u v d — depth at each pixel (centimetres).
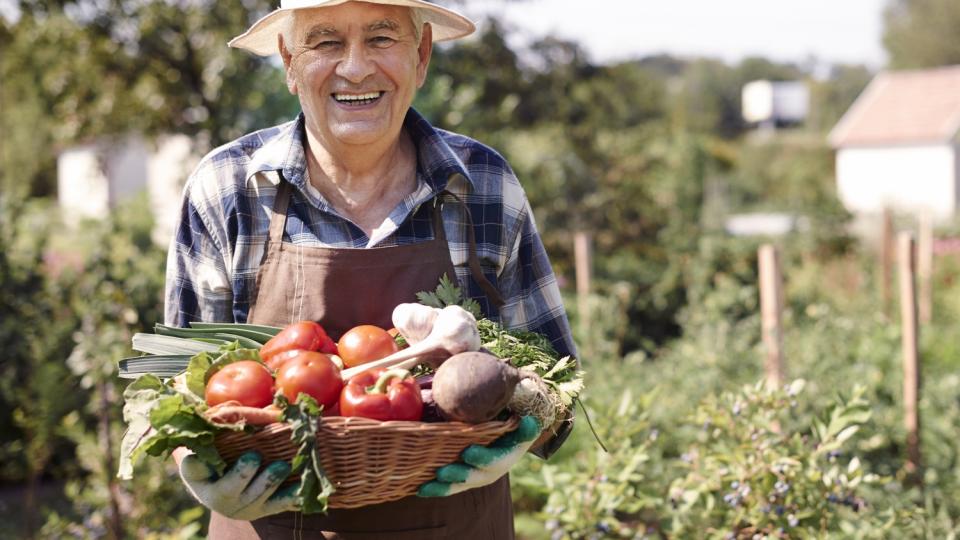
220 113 902
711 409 346
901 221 1620
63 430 481
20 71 1083
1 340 565
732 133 5822
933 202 3003
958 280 1225
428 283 215
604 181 1239
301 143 221
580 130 1302
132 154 2941
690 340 681
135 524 437
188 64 978
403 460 174
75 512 501
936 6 5422
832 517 325
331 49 211
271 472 172
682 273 979
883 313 829
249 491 172
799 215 1366
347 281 210
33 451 501
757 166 3725
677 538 348
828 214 1351
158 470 448
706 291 870
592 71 1310
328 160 221
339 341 203
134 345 202
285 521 207
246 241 220
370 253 211
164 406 166
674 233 1138
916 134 2995
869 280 1062
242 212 220
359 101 211
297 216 219
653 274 1007
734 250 995
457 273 226
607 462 357
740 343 570
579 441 479
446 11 221
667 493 398
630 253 1157
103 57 1008
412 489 182
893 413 480
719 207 1479
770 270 460
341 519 202
